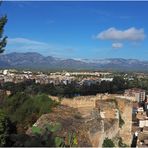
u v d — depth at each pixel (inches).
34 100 956.6
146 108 4293.8
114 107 980.6
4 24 796.6
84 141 705.6
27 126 821.2
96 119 827.4
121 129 999.6
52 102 973.8
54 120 779.4
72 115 866.8
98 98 1049.5
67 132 696.4
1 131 633.0
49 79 6702.8
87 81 6146.7
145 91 5649.6
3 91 1146.7
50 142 567.8
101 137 794.2
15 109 912.9
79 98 1030.4
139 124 2501.2
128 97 1202.0
